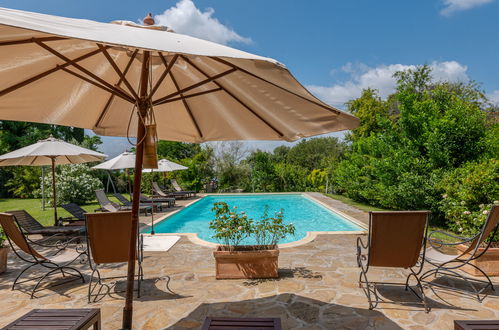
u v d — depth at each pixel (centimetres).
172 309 360
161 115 341
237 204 1639
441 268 383
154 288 426
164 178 1903
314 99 198
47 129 2406
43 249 664
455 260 389
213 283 442
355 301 378
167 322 329
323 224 1106
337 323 324
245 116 306
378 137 1150
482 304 367
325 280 448
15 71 221
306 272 484
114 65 202
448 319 331
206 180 2186
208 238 907
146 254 599
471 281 442
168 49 121
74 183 1400
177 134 361
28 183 1800
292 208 1497
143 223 966
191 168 2080
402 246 368
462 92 1598
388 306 363
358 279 452
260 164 2173
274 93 243
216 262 462
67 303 383
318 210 1400
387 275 468
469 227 589
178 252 614
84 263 550
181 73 290
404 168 943
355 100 1952
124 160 938
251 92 259
